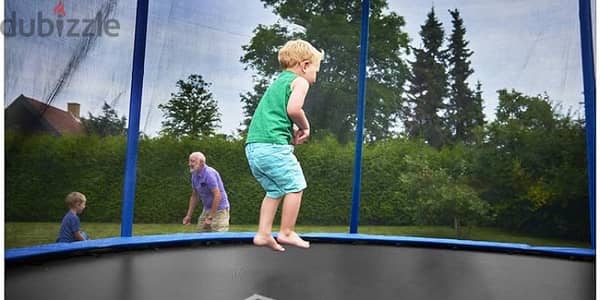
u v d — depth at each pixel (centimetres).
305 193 308
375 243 269
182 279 179
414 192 315
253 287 170
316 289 170
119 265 198
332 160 314
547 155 288
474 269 211
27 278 172
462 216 308
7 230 203
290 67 204
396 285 179
